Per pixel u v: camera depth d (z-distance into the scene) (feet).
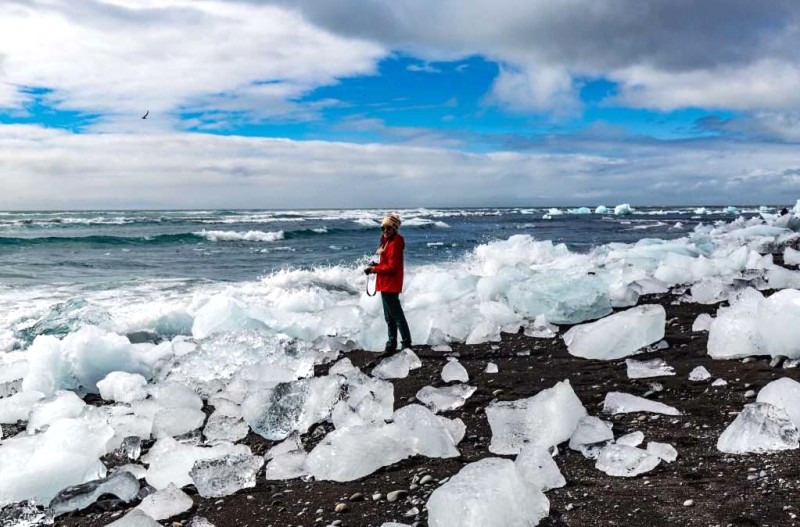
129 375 20.80
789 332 17.39
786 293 18.48
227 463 12.84
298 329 27.30
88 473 13.44
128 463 14.64
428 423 13.66
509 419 14.07
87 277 51.16
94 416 16.71
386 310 24.23
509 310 28.73
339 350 25.23
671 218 220.64
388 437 13.35
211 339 23.58
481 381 19.24
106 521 11.59
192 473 12.64
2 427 17.75
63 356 21.16
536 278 32.04
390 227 24.09
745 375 16.81
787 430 11.55
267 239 107.76
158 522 11.18
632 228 144.36
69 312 29.60
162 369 22.04
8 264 62.08
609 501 10.18
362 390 17.28
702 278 36.73
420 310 26.94
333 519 10.71
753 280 32.55
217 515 11.36
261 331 24.53
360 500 11.41
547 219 225.56
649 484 10.69
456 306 29.55
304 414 16.35
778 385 12.91
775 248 57.93
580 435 13.09
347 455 12.77
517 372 20.08
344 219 195.83
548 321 28.91
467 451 13.53
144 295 40.24
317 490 12.09
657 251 48.39
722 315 20.01
